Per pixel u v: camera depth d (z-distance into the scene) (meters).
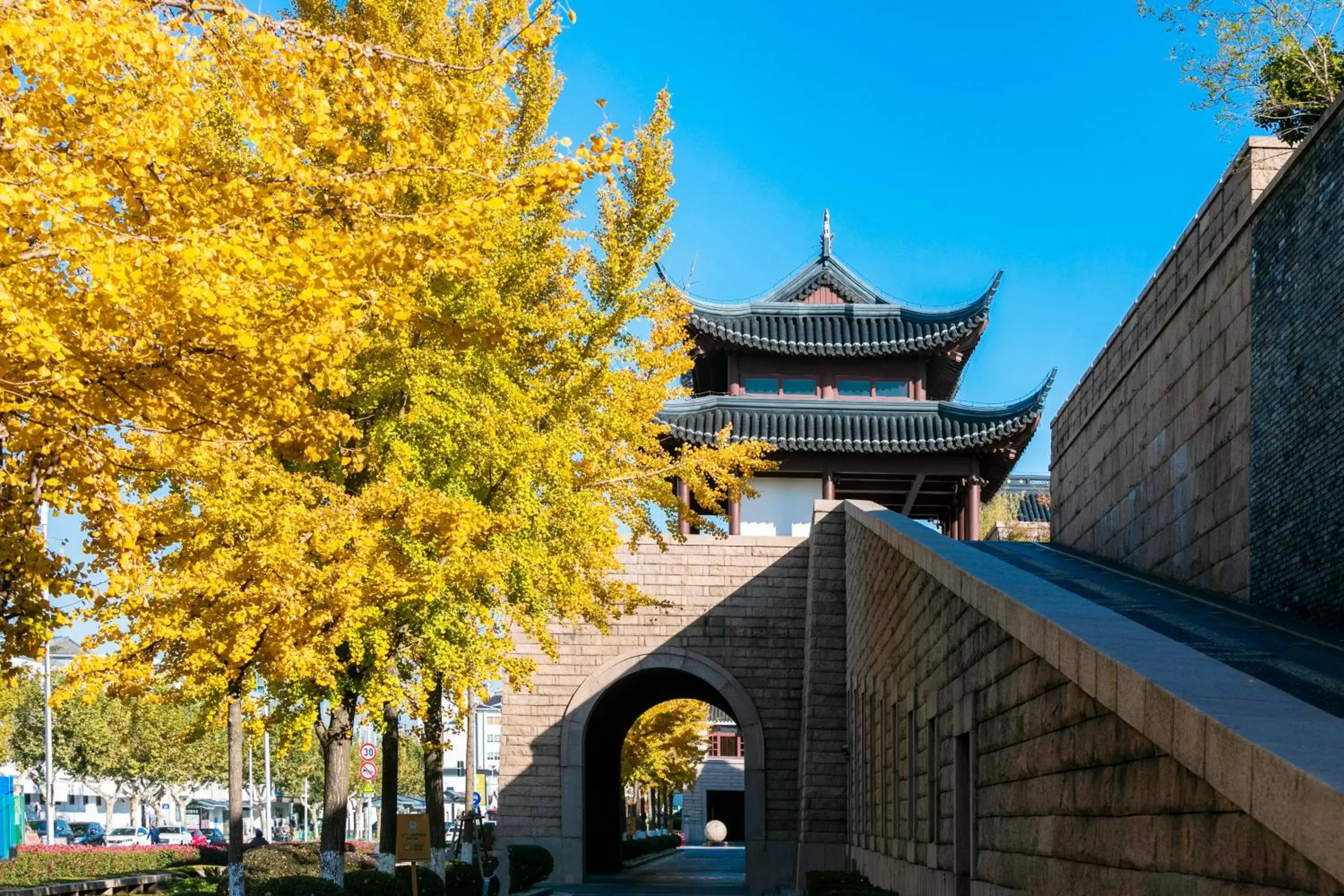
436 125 13.01
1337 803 4.85
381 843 19.66
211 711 14.71
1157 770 7.11
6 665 10.35
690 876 39.47
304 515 11.91
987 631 11.88
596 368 16.98
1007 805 10.94
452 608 15.79
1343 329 12.97
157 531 11.59
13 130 7.39
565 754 33.31
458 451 14.86
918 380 40.91
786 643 33.72
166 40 7.61
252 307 8.45
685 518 21.61
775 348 39.91
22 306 7.50
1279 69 19.23
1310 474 13.80
